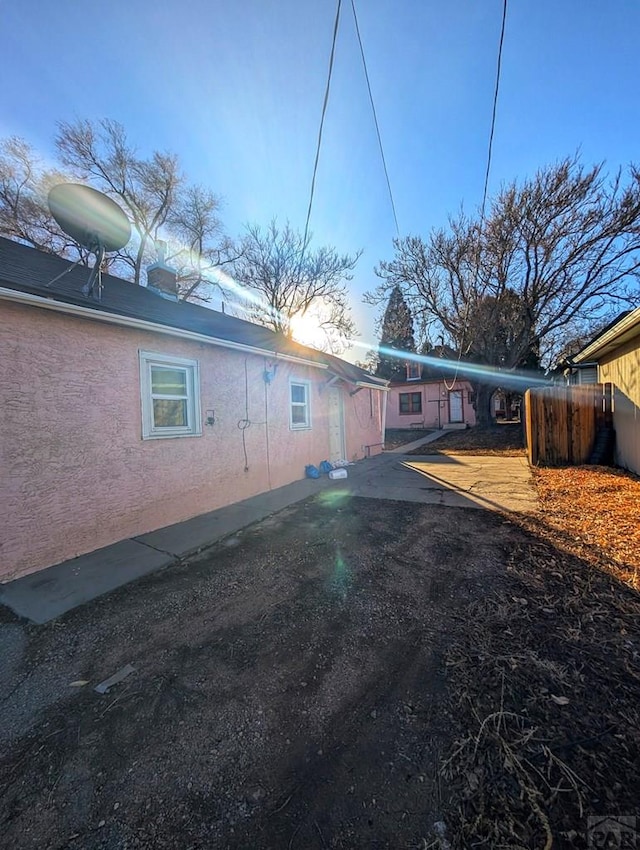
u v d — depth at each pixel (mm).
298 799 1375
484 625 2412
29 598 2990
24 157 12898
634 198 11922
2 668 2197
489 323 15461
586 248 12992
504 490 6031
